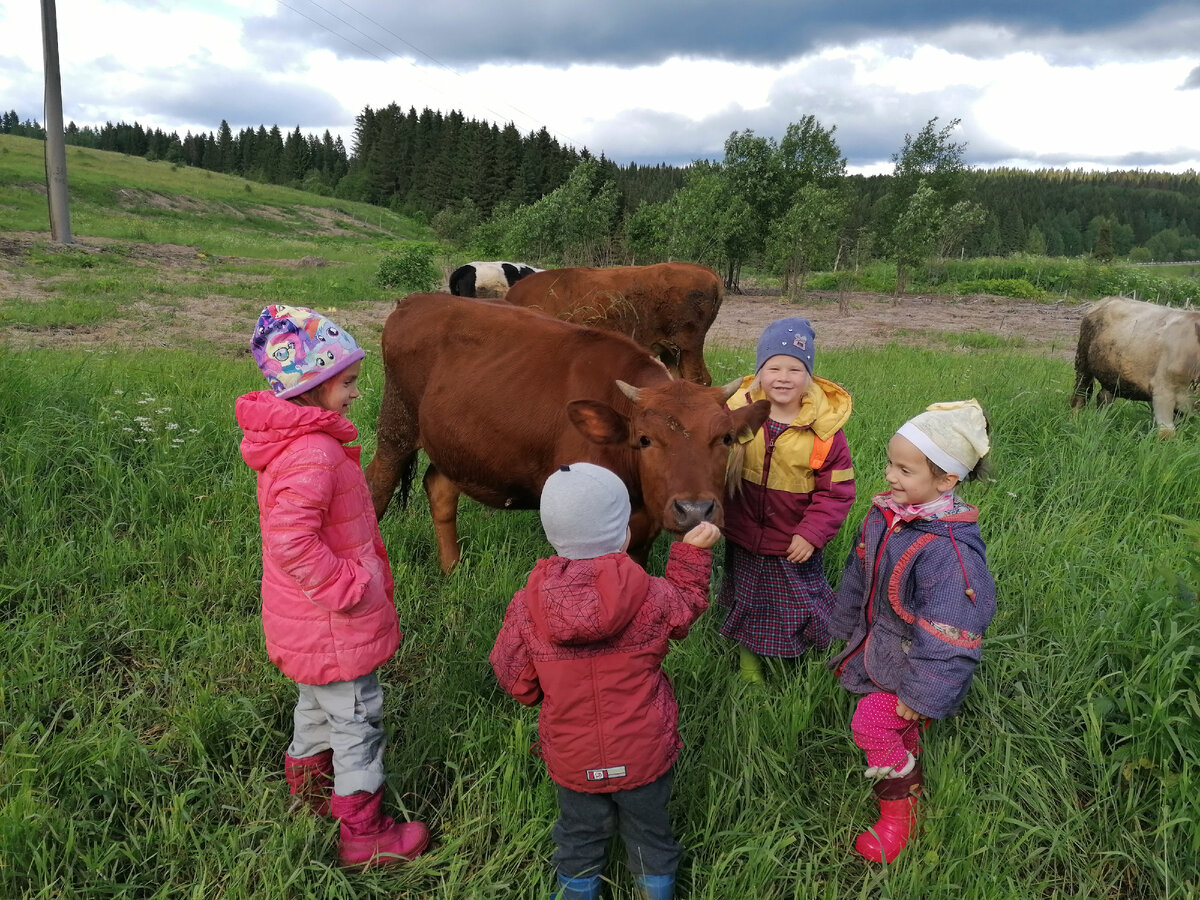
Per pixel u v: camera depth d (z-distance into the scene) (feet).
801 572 11.12
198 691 10.22
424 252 66.54
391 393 14.89
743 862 8.19
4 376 18.13
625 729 7.20
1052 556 13.79
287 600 8.07
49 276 54.60
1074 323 63.31
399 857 8.20
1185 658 9.25
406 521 16.12
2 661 10.59
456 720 10.23
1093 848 8.73
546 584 7.18
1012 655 11.25
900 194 96.17
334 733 8.29
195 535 14.17
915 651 8.20
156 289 52.16
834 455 10.63
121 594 12.42
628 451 11.14
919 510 8.52
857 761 9.69
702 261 94.84
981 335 51.24
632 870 7.72
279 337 7.98
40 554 13.26
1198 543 10.01
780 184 97.60
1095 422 20.86
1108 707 9.57
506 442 12.60
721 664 11.34
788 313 70.23
